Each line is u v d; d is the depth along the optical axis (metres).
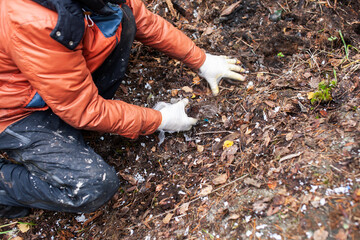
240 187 1.91
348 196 1.55
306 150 1.86
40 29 1.46
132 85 2.71
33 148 1.91
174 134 2.44
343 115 1.97
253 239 1.62
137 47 2.85
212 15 2.87
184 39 2.32
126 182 2.38
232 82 2.53
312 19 2.61
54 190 1.97
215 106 2.45
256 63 2.59
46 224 2.37
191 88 2.62
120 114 1.94
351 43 2.45
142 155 2.45
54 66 1.56
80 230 2.28
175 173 2.27
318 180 1.68
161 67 2.76
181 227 1.92
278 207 1.68
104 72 2.14
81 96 1.73
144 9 2.16
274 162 1.91
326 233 1.48
